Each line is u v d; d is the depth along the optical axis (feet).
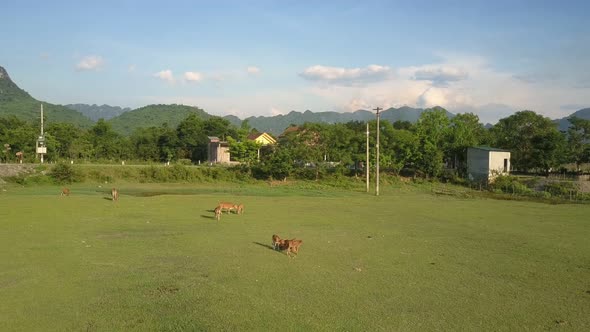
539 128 239.30
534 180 193.36
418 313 39.09
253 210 109.29
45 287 43.93
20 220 83.46
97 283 45.68
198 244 66.08
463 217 103.76
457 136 235.61
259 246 65.62
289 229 81.46
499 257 61.87
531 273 53.62
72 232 73.15
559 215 111.75
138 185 182.19
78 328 34.30
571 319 38.55
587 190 174.09
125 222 84.99
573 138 233.96
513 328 36.29
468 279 50.26
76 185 172.45
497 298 43.78
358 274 51.34
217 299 41.52
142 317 36.73
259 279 48.34
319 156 209.56
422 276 51.08
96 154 265.54
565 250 67.46
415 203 135.44
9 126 261.03
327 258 58.95
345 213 107.04
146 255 58.44
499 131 266.98
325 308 39.78
